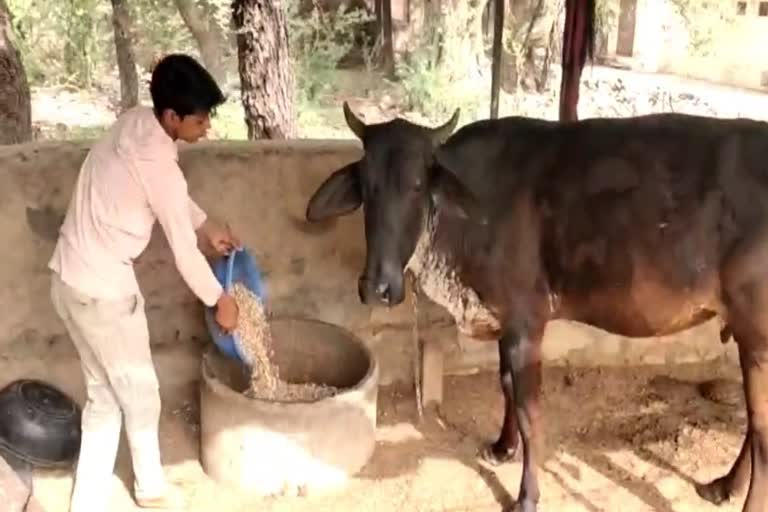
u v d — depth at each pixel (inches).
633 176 168.6
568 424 211.3
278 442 183.3
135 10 481.1
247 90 283.7
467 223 174.4
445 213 172.4
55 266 168.9
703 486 190.1
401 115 470.3
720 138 167.5
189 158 203.5
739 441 206.1
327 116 466.3
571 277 173.8
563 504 186.7
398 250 164.2
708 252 166.2
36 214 198.8
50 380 207.3
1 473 173.0
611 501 187.8
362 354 199.8
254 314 193.9
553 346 227.5
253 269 194.5
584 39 215.8
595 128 174.4
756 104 458.0
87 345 172.4
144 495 182.1
